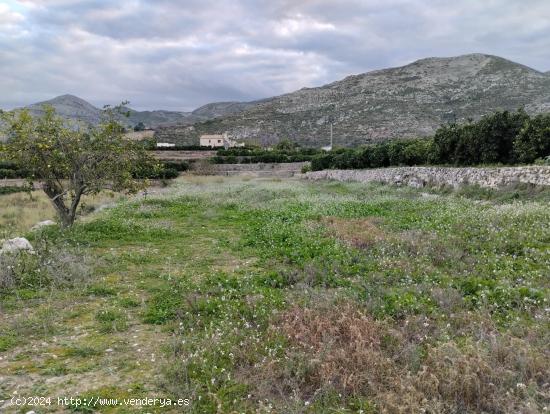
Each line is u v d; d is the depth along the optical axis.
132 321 7.16
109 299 8.22
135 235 14.19
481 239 11.52
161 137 121.69
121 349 6.09
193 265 10.67
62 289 8.71
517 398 4.47
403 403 4.45
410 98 151.50
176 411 4.64
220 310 7.30
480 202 18.69
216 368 5.30
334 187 32.22
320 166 46.28
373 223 15.13
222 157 58.91
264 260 10.83
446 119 120.50
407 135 108.19
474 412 4.48
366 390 4.84
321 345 5.59
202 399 4.80
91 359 5.79
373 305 7.04
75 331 6.73
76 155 14.66
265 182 39.62
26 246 11.25
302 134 126.06
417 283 8.48
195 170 51.69
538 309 6.77
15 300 8.04
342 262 9.98
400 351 5.56
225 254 11.77
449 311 6.85
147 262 10.92
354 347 5.57
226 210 20.72
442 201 19.66
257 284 8.86
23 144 14.15
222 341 6.02
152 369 5.50
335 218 16.16
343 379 4.93
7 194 32.62
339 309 6.82
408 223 14.65
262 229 14.67
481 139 22.86
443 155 26.56
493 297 7.40
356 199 22.44
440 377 4.86
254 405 4.66
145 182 16.59
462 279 8.41
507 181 19.09
